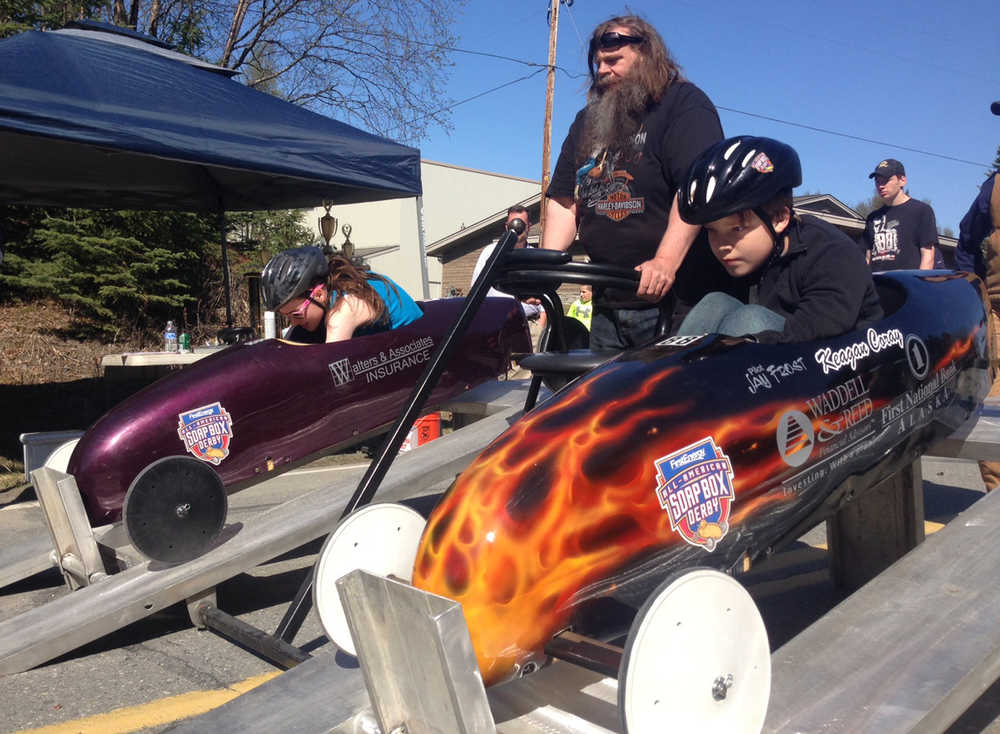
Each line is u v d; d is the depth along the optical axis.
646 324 3.17
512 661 1.77
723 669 1.68
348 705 2.03
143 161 7.70
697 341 2.17
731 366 2.12
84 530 3.52
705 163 2.40
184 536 3.29
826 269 2.38
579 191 3.38
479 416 5.21
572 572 1.79
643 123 3.13
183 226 17.17
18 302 15.84
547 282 2.61
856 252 2.42
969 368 2.98
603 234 3.28
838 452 2.31
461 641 1.53
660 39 3.11
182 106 5.84
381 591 1.65
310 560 4.57
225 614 3.15
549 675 2.10
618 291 3.19
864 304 2.53
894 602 2.15
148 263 15.98
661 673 1.59
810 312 2.35
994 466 4.01
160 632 3.53
